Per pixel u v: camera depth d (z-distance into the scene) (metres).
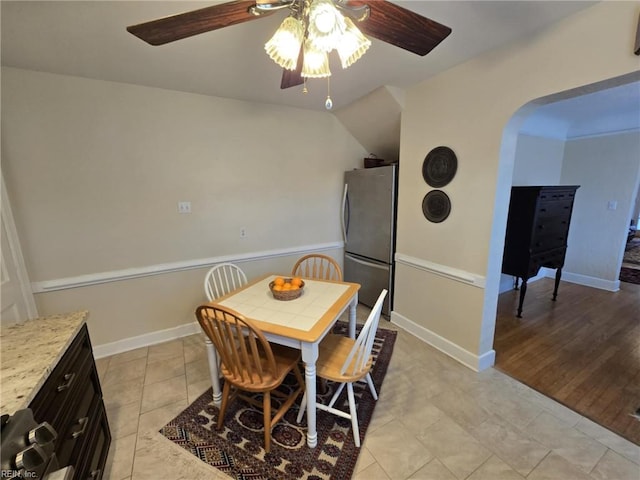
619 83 1.40
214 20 0.97
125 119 2.26
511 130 1.85
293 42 0.99
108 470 1.41
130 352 2.46
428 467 1.42
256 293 1.94
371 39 1.68
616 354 2.38
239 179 2.81
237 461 1.46
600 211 3.89
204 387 2.02
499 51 1.78
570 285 4.12
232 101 2.67
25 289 1.99
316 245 3.38
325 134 3.23
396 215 2.85
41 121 2.00
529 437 1.58
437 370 2.18
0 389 0.81
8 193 1.93
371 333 1.54
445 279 2.34
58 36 1.56
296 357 1.69
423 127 2.39
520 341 2.58
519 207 2.96
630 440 1.56
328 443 1.55
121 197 2.32
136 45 1.68
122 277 2.40
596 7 1.35
